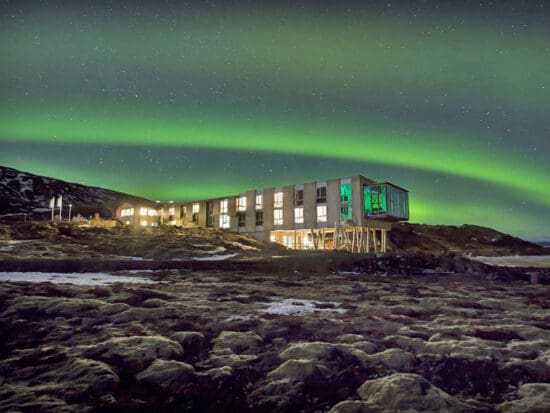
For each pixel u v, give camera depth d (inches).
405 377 322.7
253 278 1136.2
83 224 2465.6
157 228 2443.4
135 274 1131.3
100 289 722.8
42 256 1413.6
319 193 2293.3
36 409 258.4
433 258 1718.8
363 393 312.0
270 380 336.5
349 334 484.1
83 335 449.7
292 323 537.6
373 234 2215.8
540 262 3580.2
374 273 1477.6
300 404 292.8
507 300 853.8
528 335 498.0
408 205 2400.3
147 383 319.0
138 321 521.3
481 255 5137.8
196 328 502.6
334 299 807.1
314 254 1775.3
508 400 303.0
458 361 385.1
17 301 583.8
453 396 309.0
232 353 408.8
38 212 4350.4
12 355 376.5
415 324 560.4
